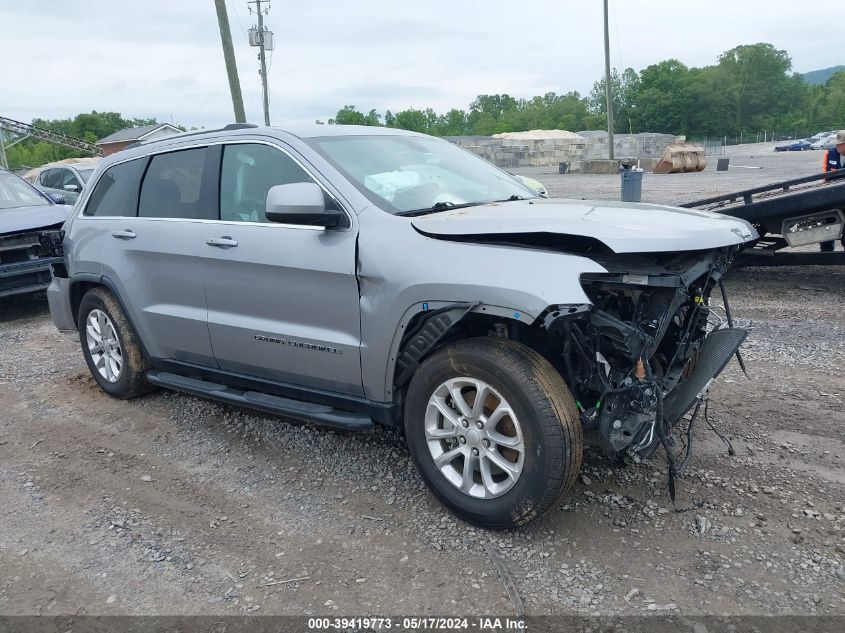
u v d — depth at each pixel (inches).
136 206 195.9
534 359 125.4
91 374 239.8
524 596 116.0
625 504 141.5
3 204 358.9
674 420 137.3
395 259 136.8
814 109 4621.1
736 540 128.2
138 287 191.5
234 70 709.9
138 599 120.0
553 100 4913.9
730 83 4426.7
